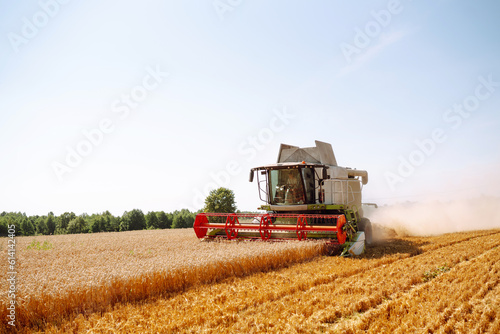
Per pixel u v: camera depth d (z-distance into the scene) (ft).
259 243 36.17
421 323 16.94
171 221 207.00
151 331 16.20
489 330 16.03
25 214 276.41
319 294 21.91
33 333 16.34
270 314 18.37
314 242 36.60
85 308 19.74
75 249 40.11
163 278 23.59
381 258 35.17
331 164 47.62
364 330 16.79
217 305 19.83
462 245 43.62
